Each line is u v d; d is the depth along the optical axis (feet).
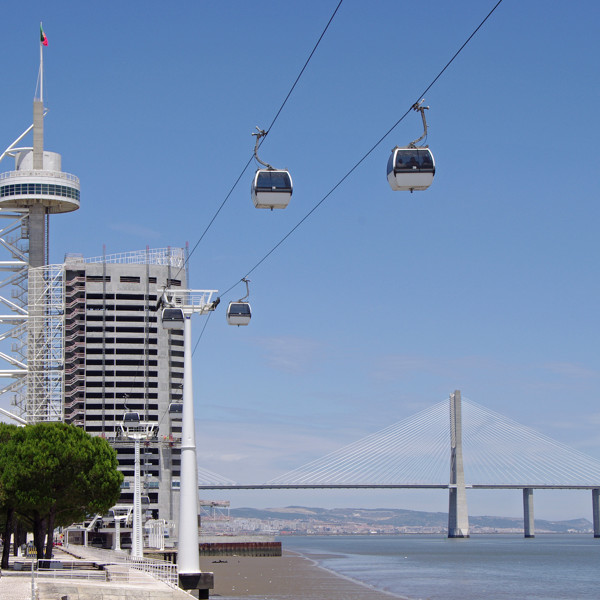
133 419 388.57
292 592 423.23
